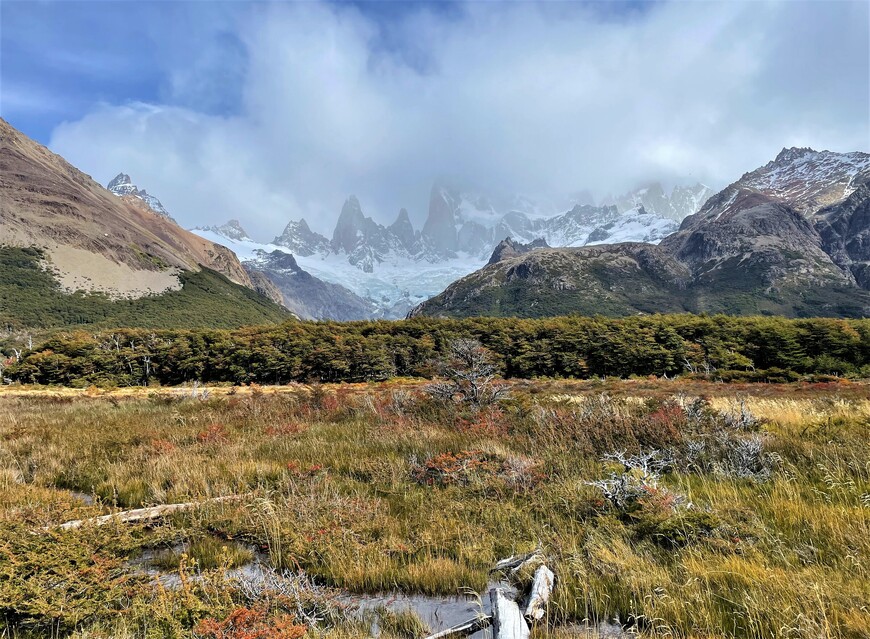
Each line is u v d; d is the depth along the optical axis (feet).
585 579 15.62
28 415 69.15
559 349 285.43
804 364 230.48
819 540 16.47
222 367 288.92
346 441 41.04
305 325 356.79
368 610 15.71
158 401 84.43
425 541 20.26
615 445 31.78
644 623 13.26
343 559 19.13
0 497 27.25
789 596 13.05
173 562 20.17
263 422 53.21
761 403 53.11
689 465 27.25
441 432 41.29
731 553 16.12
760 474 24.23
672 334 271.90
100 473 34.01
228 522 23.75
